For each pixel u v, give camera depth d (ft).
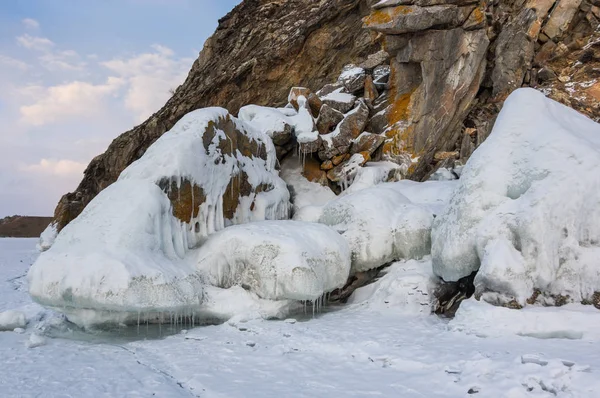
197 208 36.47
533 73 54.13
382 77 61.26
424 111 53.57
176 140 36.58
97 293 27.68
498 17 54.60
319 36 73.31
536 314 25.61
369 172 50.21
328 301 39.14
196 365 23.67
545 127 31.27
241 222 40.93
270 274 33.04
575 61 54.08
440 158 53.21
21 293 44.52
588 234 28.02
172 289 29.60
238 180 41.11
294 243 33.81
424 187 46.03
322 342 26.76
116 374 22.65
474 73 52.54
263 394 19.51
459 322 27.45
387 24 53.06
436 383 19.85
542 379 18.57
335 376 21.62
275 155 48.14
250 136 44.55
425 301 33.63
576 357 20.81
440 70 53.06
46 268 28.96
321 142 52.95
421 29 52.49
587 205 28.04
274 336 28.73
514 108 33.47
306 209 45.80
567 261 27.58
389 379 20.84
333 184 53.47
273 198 44.62
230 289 33.53
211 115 39.40
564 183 28.25
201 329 31.01
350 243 39.22
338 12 71.41
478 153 33.22
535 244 27.71
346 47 73.10
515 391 17.88
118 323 30.25
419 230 37.65
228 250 34.45
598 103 48.57
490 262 28.07
